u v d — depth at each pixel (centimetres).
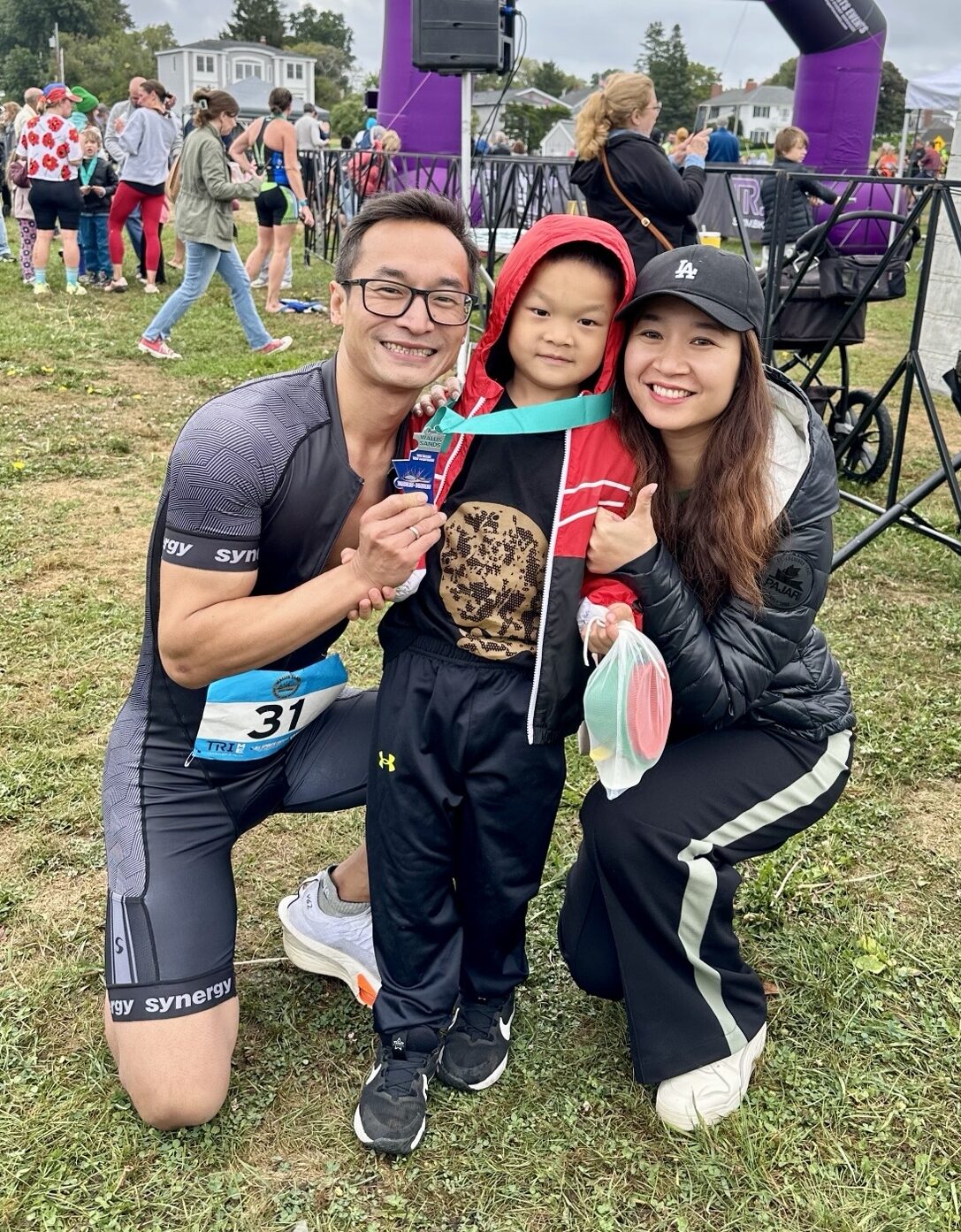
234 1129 203
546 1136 204
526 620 191
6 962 242
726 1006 207
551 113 5278
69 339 865
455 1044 215
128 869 203
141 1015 194
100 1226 183
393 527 173
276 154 1007
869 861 285
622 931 201
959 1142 203
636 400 188
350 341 182
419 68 689
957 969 246
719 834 199
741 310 178
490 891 203
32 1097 207
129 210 1096
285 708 208
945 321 796
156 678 205
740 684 190
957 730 344
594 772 323
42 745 323
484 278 288
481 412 189
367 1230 185
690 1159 198
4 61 10656
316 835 292
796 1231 186
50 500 532
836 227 636
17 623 398
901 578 478
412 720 193
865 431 598
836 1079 216
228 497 183
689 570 195
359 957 229
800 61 1444
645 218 598
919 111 2648
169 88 8631
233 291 830
